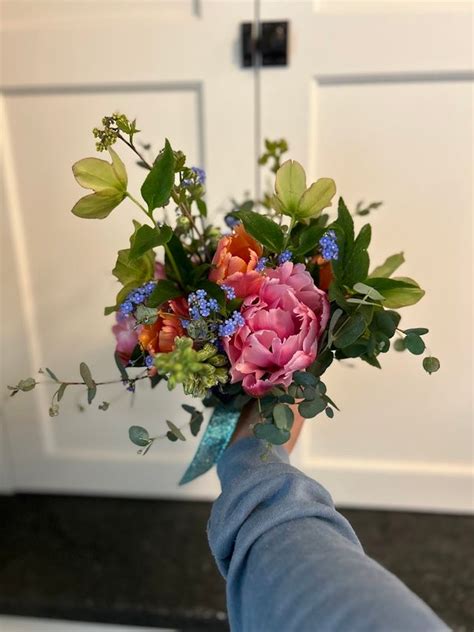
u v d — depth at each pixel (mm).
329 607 381
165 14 807
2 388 1011
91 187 509
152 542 1000
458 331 901
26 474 1081
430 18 769
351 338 494
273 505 488
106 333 959
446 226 856
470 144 818
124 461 1049
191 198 596
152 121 849
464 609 854
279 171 534
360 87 807
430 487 998
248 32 791
